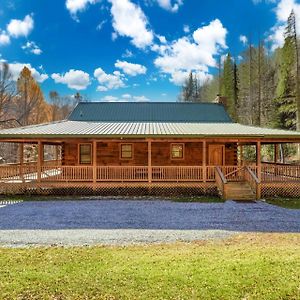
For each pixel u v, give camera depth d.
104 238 9.22
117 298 5.40
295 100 38.94
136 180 17.00
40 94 70.44
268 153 38.38
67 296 5.50
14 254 7.71
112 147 20.61
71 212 12.95
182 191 17.08
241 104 53.56
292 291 5.54
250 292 5.54
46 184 16.92
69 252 7.85
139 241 8.93
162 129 18.17
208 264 6.80
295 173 17.73
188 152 20.72
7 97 55.78
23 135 16.09
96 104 26.05
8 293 5.60
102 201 15.52
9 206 14.26
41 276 6.29
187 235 9.58
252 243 8.62
